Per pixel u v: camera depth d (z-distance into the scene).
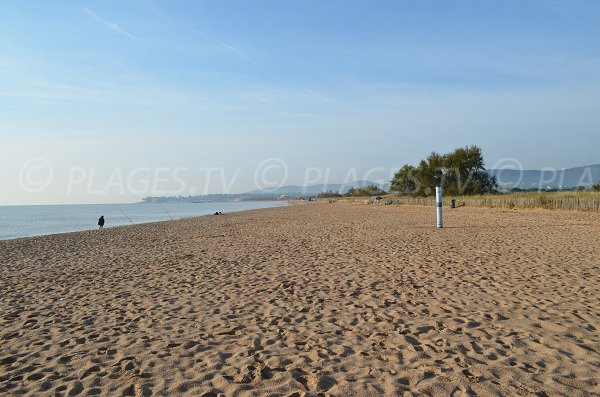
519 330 5.32
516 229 17.83
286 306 6.85
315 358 4.67
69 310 6.97
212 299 7.47
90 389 4.03
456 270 9.27
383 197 85.44
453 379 4.02
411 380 4.05
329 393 3.84
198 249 15.19
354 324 5.82
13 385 4.16
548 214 26.38
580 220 21.14
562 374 4.07
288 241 16.88
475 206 40.69
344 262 10.96
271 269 10.31
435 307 6.47
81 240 20.64
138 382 4.15
